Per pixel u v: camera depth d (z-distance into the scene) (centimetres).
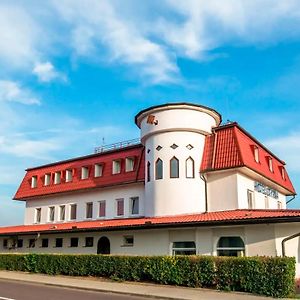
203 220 1953
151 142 2586
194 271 1719
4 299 1366
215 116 2664
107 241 2467
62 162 3403
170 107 2520
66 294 1528
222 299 1384
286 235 1805
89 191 3050
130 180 2745
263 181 2762
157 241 2197
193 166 2475
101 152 3147
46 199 3381
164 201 2425
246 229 1895
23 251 3000
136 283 1855
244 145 2512
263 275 1510
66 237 2716
